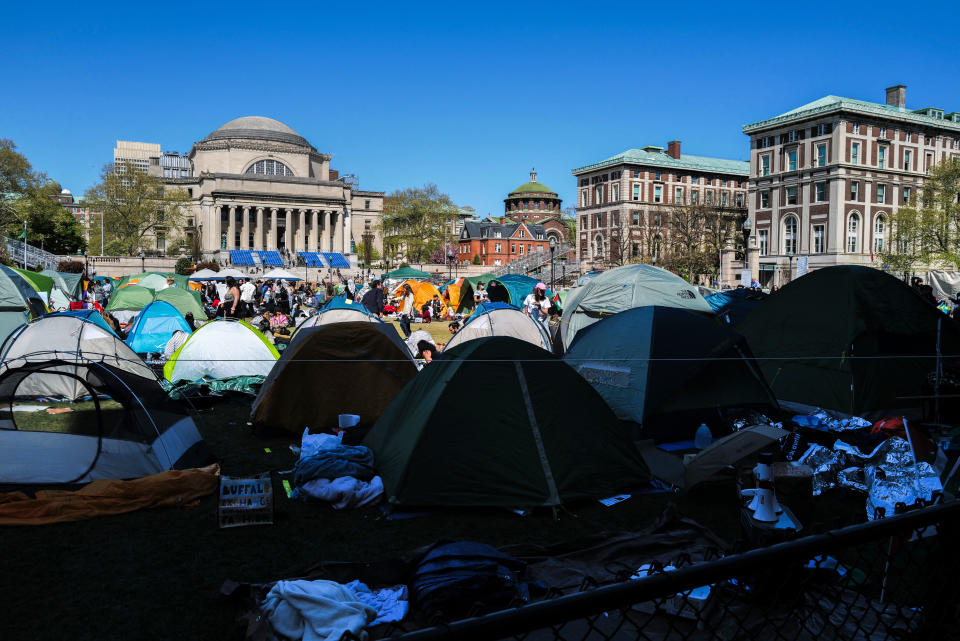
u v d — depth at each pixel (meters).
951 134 63.69
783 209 62.72
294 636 3.81
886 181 59.84
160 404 7.82
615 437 7.01
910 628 3.04
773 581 3.34
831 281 10.36
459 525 5.92
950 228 46.44
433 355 11.38
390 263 93.75
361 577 4.48
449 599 3.99
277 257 84.00
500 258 111.31
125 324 19.75
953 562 2.76
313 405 9.05
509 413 6.61
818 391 9.82
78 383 10.86
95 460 7.00
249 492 5.92
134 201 77.88
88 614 4.26
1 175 66.00
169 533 5.69
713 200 75.31
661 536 5.26
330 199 94.44
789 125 61.69
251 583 4.71
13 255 56.28
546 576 4.61
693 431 8.64
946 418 8.62
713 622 3.51
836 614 3.60
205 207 89.31
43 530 5.68
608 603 1.67
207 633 4.05
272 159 99.12
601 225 85.81
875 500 5.30
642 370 8.73
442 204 90.38
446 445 6.43
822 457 7.06
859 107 57.16
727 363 8.99
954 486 4.39
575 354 10.06
